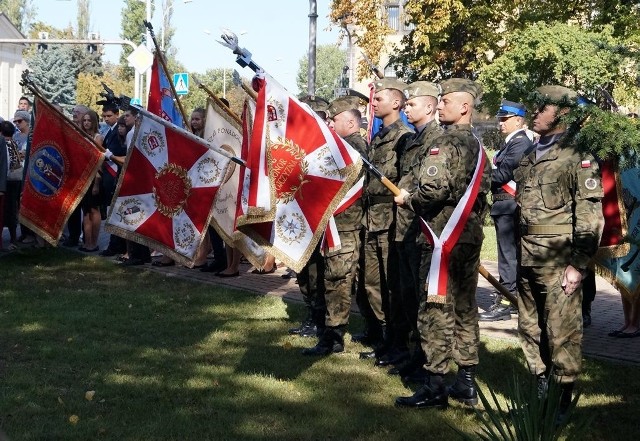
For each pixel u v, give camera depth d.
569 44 19.00
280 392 5.89
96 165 9.74
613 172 6.13
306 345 7.25
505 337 7.66
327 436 5.09
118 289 9.61
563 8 23.33
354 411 5.53
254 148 5.82
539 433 4.25
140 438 4.97
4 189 11.87
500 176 8.35
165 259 11.35
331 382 6.16
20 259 11.52
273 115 5.91
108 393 5.77
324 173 5.95
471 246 5.53
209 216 8.06
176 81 22.36
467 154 5.43
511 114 8.31
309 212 5.96
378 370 6.52
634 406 5.71
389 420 5.36
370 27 23.39
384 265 6.55
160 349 6.98
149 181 8.20
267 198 5.80
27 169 9.84
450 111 5.52
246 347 7.13
